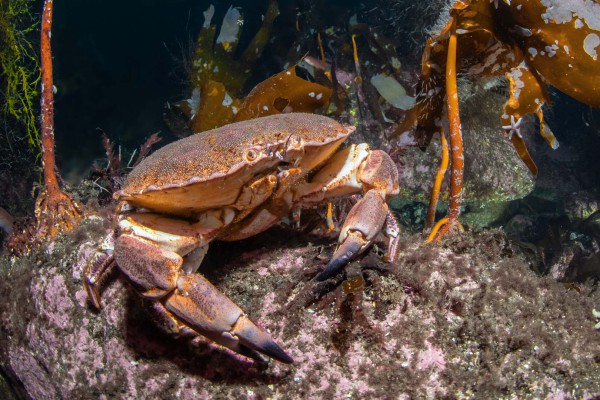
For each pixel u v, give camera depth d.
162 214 0.45
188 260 0.44
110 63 1.78
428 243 0.49
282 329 0.43
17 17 1.06
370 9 1.32
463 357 0.42
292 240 0.50
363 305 0.43
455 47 0.50
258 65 1.20
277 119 0.48
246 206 0.45
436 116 0.57
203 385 0.43
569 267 0.93
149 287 0.40
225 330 0.39
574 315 0.44
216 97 0.81
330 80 0.93
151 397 0.45
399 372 0.42
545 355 0.43
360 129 1.00
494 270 0.46
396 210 1.10
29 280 0.53
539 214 1.21
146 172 0.44
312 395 0.42
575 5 0.49
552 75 0.51
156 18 2.01
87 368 0.48
